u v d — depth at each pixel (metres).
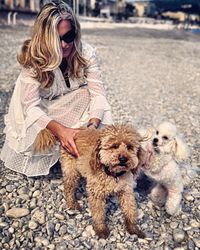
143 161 0.96
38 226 0.96
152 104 2.32
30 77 1.02
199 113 2.16
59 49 0.95
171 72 3.51
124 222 0.97
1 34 5.56
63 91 1.09
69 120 1.10
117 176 0.90
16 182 1.16
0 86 2.45
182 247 0.91
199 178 1.27
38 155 1.10
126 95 2.52
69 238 0.92
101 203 0.94
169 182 1.01
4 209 1.03
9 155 1.15
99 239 0.92
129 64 3.80
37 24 0.96
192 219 1.02
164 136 1.05
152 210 1.06
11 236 0.92
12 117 1.11
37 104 1.03
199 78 3.27
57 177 1.19
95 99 1.11
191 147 1.56
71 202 1.04
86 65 1.08
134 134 0.91
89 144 0.94
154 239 0.94
